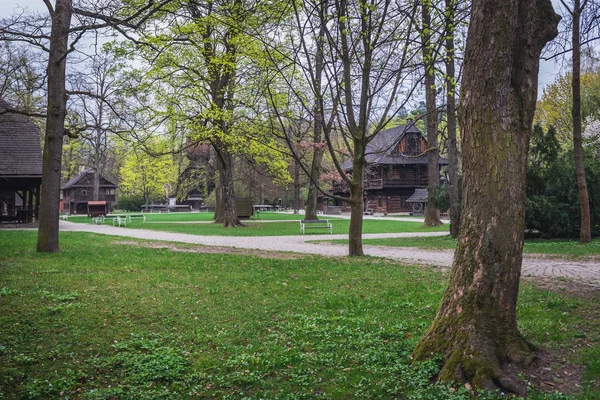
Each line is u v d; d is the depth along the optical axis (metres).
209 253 16.69
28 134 33.47
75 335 6.74
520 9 5.34
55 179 15.62
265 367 5.54
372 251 18.09
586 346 5.96
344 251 18.30
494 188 5.19
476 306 5.15
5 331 6.84
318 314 7.91
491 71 5.22
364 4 11.21
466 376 4.82
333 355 5.90
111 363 5.69
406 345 6.03
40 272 11.41
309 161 49.97
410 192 66.31
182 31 21.66
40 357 5.87
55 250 15.66
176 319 7.63
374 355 5.75
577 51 17.22
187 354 6.05
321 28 10.92
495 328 5.09
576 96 18.08
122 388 5.02
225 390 4.99
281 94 18.03
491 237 5.18
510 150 5.20
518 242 5.22
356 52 13.59
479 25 5.30
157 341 6.48
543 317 7.33
